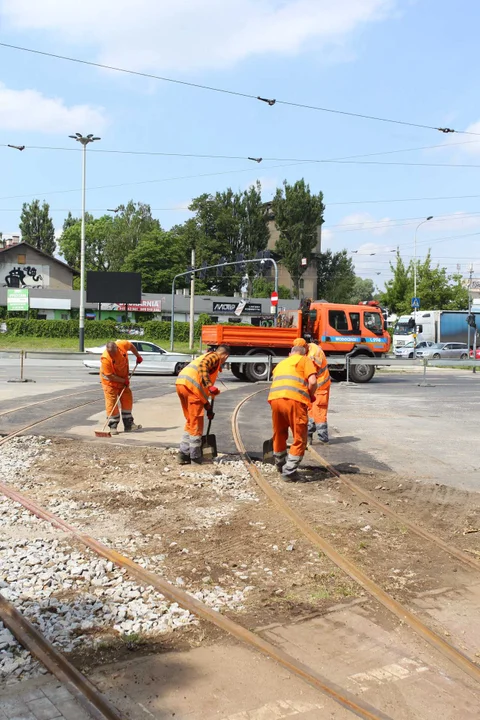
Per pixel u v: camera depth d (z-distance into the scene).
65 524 5.98
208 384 8.61
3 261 66.81
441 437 11.48
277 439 8.22
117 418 11.10
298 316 24.44
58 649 3.65
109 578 4.71
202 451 8.68
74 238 96.00
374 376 28.92
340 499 7.08
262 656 3.62
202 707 3.12
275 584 4.68
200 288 81.94
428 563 5.18
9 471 8.09
